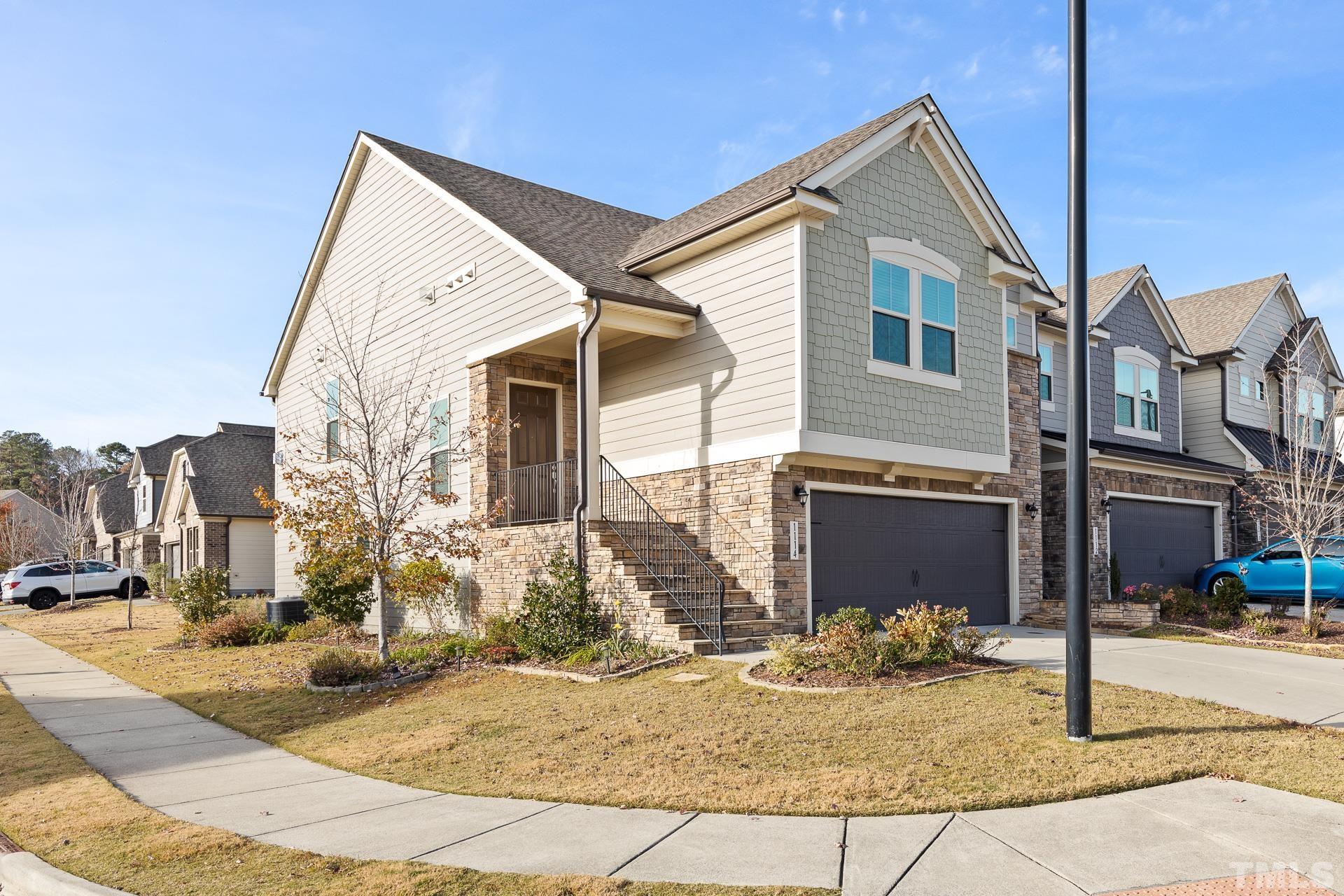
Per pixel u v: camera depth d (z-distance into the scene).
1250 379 25.48
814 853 5.21
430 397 17.41
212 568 20.06
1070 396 7.45
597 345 13.43
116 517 45.94
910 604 14.48
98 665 15.34
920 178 14.81
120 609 28.97
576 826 5.84
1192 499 21.64
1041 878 4.78
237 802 6.83
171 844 5.78
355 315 20.14
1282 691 9.23
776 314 12.94
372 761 7.90
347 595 17.56
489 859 5.31
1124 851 5.10
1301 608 17.39
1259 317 25.95
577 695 9.92
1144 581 20.08
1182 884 4.67
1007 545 16.38
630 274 15.23
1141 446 22.75
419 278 17.94
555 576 12.80
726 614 12.30
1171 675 10.14
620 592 12.54
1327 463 23.89
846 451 12.97
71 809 6.70
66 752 8.66
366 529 12.90
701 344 14.15
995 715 7.99
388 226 19.05
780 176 14.29
